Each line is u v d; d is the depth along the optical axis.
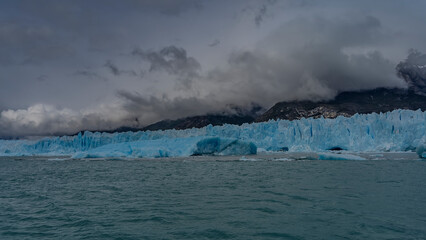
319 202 11.78
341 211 10.27
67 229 8.77
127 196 14.01
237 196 13.40
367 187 15.45
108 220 9.61
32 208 11.76
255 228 8.48
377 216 9.55
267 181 18.50
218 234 8.02
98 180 20.98
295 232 8.08
